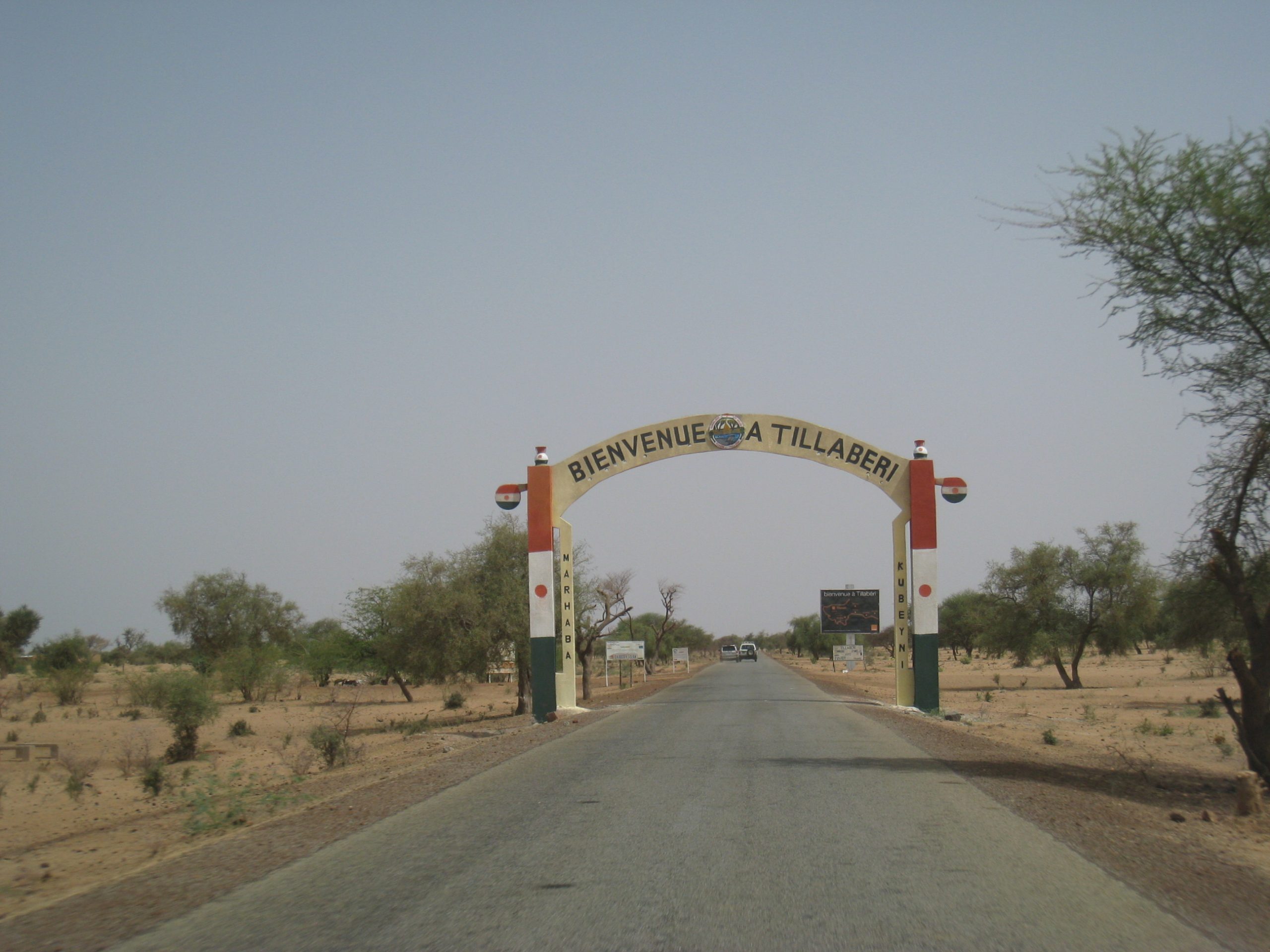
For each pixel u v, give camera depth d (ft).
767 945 19.57
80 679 189.98
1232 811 39.73
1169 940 20.16
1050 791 41.98
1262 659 42.75
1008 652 205.87
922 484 98.37
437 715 151.23
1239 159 42.45
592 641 150.51
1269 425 42.91
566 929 20.81
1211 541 45.16
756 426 100.37
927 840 30.35
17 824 57.47
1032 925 21.04
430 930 20.92
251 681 194.29
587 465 100.07
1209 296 43.83
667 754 55.21
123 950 20.13
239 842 32.53
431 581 133.49
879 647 581.94
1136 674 227.20
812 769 48.42
